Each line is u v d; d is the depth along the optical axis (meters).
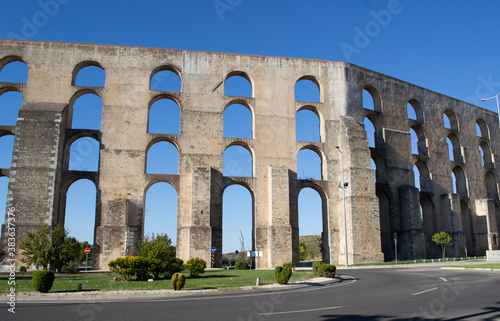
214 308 13.66
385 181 52.41
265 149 48.50
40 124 41.34
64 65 46.53
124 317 11.95
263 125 49.16
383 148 52.97
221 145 47.44
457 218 56.47
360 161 47.56
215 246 44.56
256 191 47.00
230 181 46.75
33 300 16.06
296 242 46.91
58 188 41.78
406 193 51.28
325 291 18.69
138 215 43.78
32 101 45.06
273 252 44.12
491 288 17.92
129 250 37.28
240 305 14.35
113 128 45.66
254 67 50.62
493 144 69.00
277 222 45.03
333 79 52.50
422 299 15.05
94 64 48.06
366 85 54.31
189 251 41.41
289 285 20.81
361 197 46.50
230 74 50.41
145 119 46.53
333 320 11.30
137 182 44.62
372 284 21.50
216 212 45.44
